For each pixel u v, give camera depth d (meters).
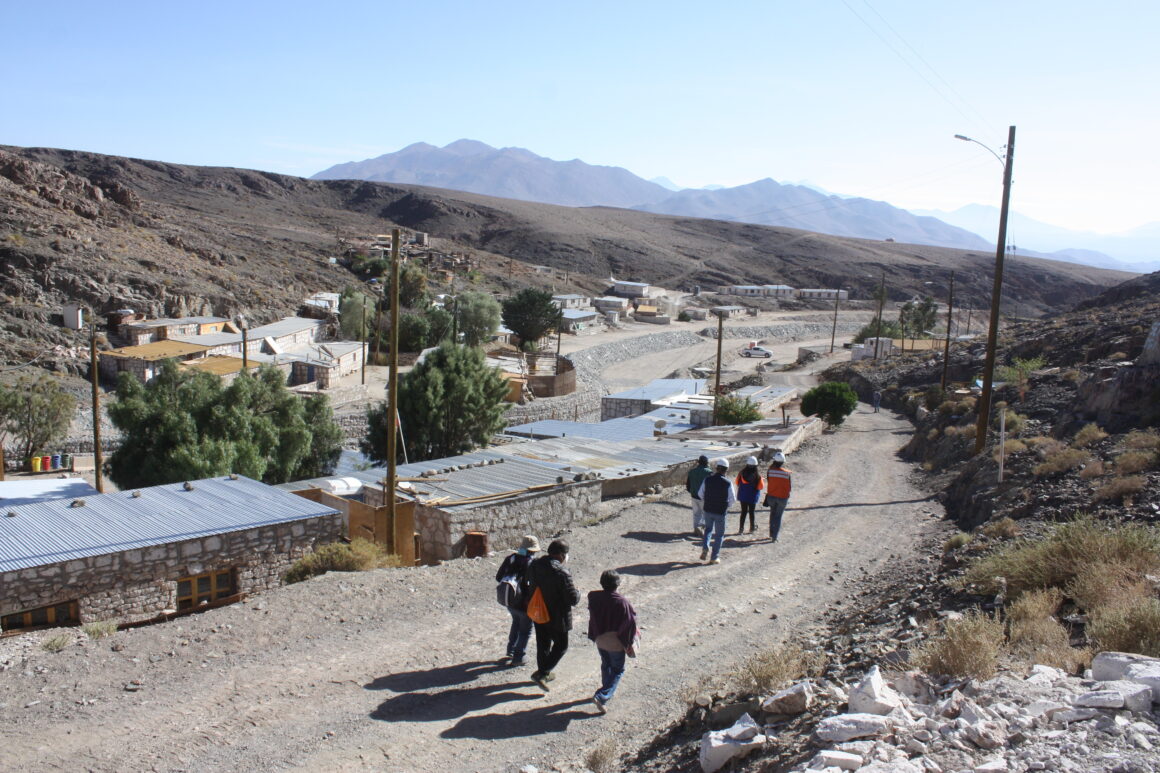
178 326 66.88
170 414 28.22
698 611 10.96
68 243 74.62
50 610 13.29
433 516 15.80
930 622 8.13
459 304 87.88
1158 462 13.69
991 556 10.20
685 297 172.50
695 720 6.69
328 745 6.75
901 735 4.76
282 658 8.66
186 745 6.64
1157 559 8.25
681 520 17.14
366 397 59.38
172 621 9.97
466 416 34.62
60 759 6.30
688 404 48.19
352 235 169.62
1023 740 4.49
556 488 17.38
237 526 15.55
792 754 5.07
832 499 20.70
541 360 83.44
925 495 21.38
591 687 8.25
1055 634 6.64
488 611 10.53
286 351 68.69
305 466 33.62
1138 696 4.74
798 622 10.41
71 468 41.84
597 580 12.44
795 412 51.19
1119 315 48.19
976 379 46.06
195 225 122.75
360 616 10.10
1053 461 16.16
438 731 7.11
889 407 55.69
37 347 58.44
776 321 151.62
